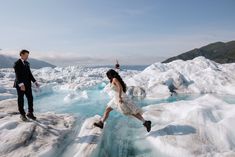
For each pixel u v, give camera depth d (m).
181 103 7.65
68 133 5.64
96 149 4.90
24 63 5.81
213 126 5.50
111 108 5.72
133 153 5.10
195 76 14.21
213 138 5.14
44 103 11.41
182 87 13.16
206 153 4.58
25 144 4.78
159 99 11.40
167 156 4.78
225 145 4.89
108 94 13.61
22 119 5.93
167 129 5.71
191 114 6.16
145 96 12.12
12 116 6.63
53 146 4.77
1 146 4.61
